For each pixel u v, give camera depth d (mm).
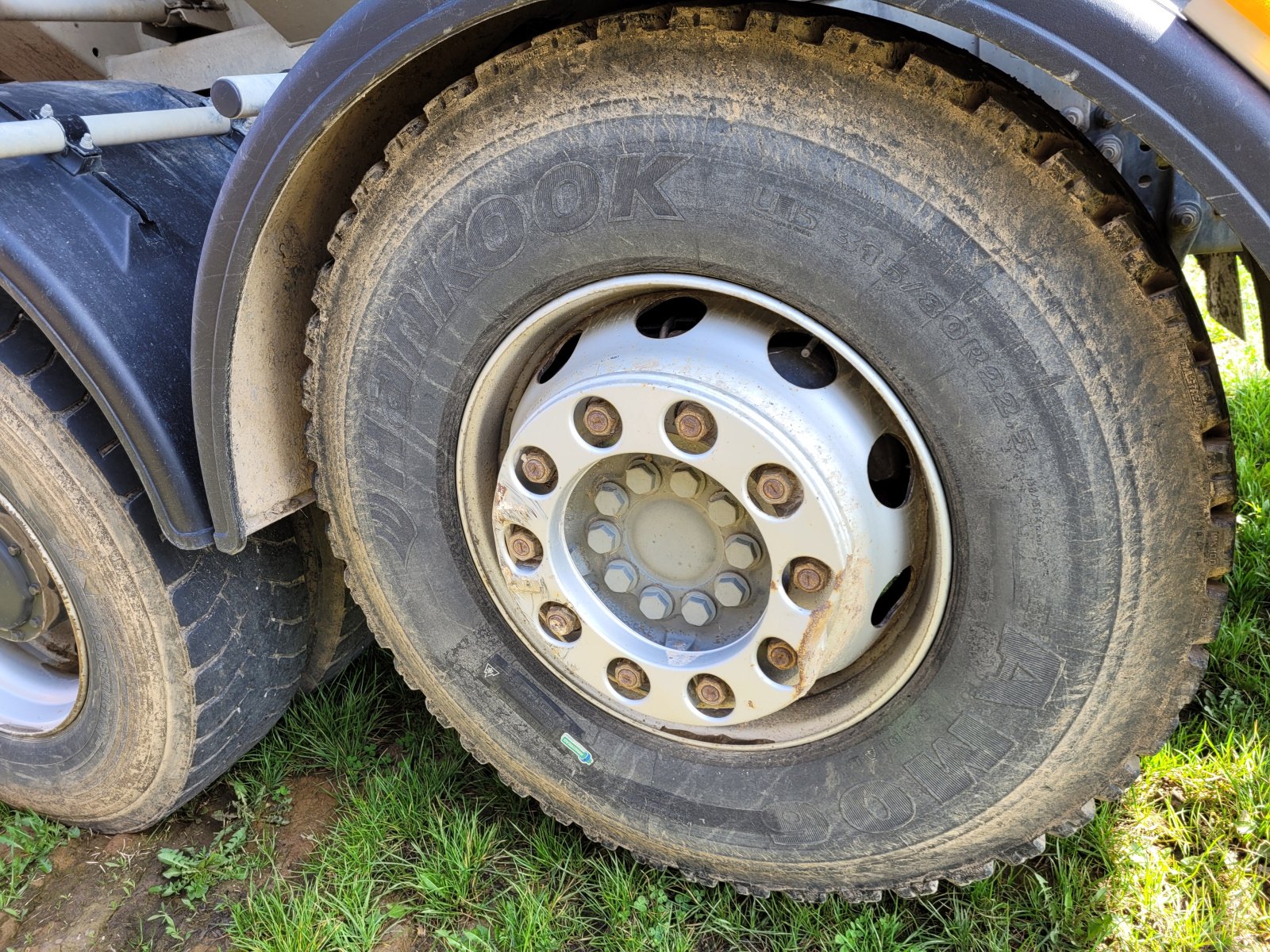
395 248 1482
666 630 1643
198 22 2189
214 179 1928
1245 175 973
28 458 1761
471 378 1563
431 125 1376
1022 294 1197
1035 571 1349
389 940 1957
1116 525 1279
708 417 1385
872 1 1096
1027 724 1469
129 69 2363
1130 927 1883
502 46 1485
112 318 1593
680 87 1232
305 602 2105
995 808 1582
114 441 1764
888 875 1776
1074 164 1132
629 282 1411
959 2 1003
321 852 2121
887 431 1427
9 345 1718
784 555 1404
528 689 1864
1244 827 2021
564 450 1484
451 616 1848
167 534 1699
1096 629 1353
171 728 1970
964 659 1468
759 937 1926
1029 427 1267
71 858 2242
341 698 2494
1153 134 989
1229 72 951
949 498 1379
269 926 1953
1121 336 1184
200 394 1533
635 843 1966
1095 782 1503
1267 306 1633
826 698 1654
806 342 1441
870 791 1659
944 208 1187
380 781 2211
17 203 1576
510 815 2186
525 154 1345
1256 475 2922
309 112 1279
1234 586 2615
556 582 1613
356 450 1700
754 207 1267
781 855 1812
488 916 1973
